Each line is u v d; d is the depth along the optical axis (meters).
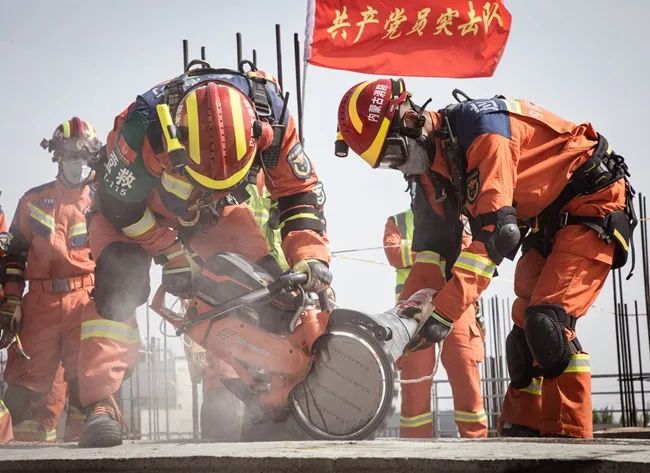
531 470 2.82
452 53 8.88
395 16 8.66
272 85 4.96
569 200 5.13
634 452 3.11
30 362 8.36
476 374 6.87
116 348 4.80
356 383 4.29
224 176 4.58
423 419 6.74
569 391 4.98
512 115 4.96
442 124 5.00
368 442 3.98
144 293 4.92
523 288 5.50
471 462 2.84
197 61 4.83
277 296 4.57
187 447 3.88
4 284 8.25
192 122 4.54
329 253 4.84
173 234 4.79
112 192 4.73
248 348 4.50
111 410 4.76
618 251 5.20
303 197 4.91
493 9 8.85
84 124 8.25
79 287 8.45
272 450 3.42
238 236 5.61
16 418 8.34
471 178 4.82
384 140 5.05
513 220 4.73
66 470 3.39
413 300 4.59
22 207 8.37
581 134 5.16
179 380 11.48
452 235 5.68
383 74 8.75
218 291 4.56
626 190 5.26
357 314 4.27
